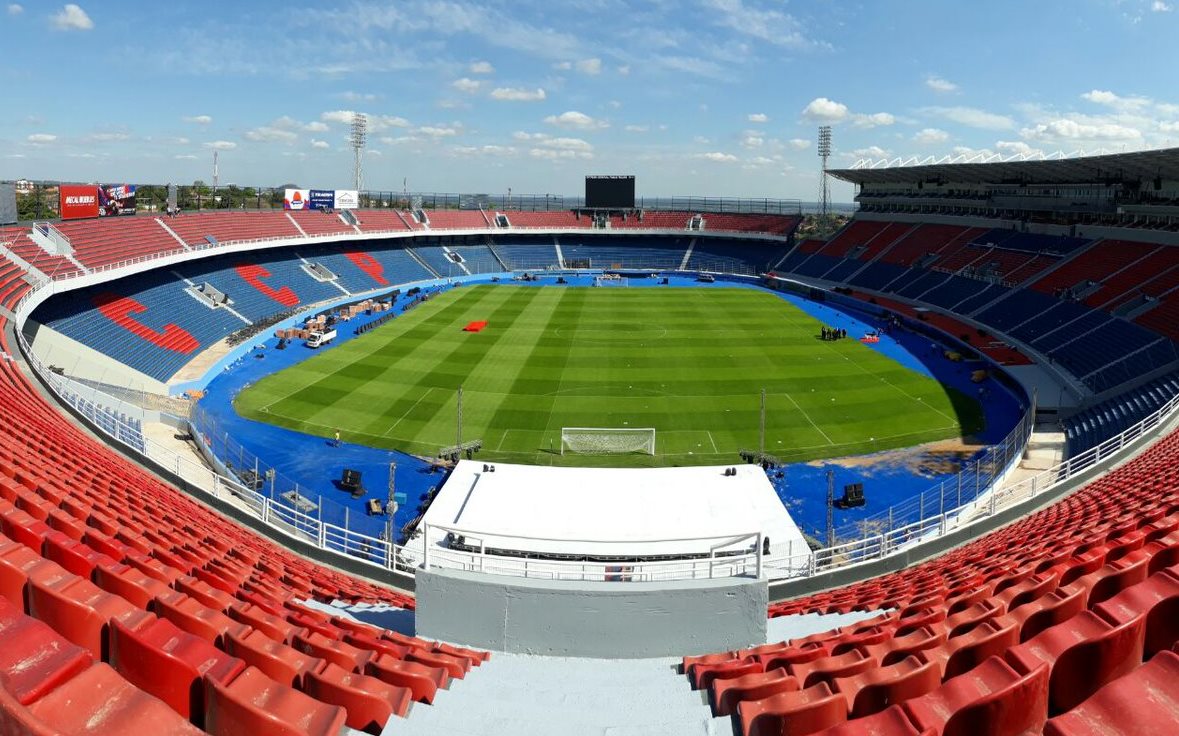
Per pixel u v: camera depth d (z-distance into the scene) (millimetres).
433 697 8539
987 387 51750
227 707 5707
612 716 8273
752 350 63281
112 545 11461
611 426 43969
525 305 85125
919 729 5883
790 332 70938
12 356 35406
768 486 27453
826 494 35156
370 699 7141
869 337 67125
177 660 6371
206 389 50219
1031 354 57125
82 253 57156
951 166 83938
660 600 12398
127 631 6461
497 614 12625
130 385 46875
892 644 9125
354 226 104938
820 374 55438
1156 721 4812
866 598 16547
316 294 84625
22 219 64938
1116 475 25156
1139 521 13680
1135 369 47125
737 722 7719
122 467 23328
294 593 15156
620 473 28203
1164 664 5188
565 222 134625
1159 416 33125
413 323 73562
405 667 9344
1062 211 78438
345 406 47000
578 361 58781
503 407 47219
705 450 40500
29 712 4000
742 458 39375
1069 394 48406
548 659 11742
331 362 57562
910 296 84000
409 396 49156
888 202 111875
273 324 68000
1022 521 22875
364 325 71375
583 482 27500
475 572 12945
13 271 48594
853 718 6988
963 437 42125
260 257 85875
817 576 21141
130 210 69625
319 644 9312
